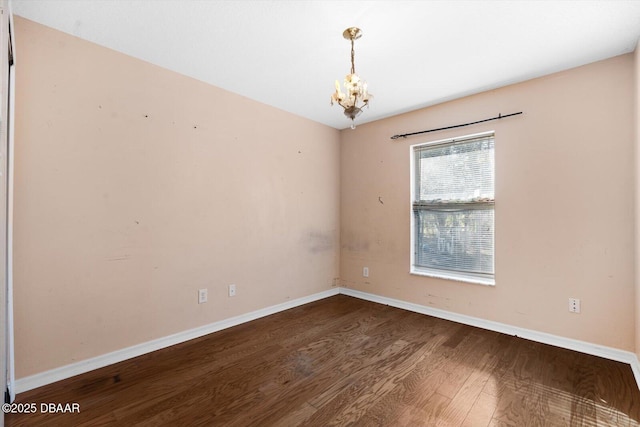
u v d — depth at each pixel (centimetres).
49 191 196
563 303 251
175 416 167
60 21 190
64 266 202
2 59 122
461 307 308
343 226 416
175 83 256
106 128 219
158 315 246
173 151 255
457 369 217
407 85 281
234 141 299
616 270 229
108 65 220
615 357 228
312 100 320
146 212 239
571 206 247
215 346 253
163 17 186
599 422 163
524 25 193
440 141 326
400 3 173
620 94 227
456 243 320
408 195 351
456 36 205
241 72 259
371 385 197
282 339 268
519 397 184
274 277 337
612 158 230
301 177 368
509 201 278
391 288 366
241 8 178
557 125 253
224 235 291
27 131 188
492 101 288
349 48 221
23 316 186
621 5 173
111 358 221
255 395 186
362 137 395
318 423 162
